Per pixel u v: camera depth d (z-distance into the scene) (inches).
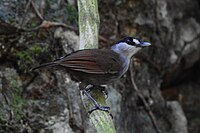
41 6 488.1
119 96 492.7
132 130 514.9
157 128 538.6
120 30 540.1
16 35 468.4
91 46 380.2
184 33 603.8
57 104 456.4
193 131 616.1
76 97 463.2
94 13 384.2
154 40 563.8
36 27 479.2
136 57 546.0
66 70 378.6
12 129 427.2
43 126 442.6
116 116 480.7
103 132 331.9
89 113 347.9
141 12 558.6
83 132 454.0
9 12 468.8
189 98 634.8
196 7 627.2
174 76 614.9
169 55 584.7
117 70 386.0
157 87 564.7
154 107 551.5
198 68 645.9
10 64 461.7
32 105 449.7
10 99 438.9
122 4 548.7
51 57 477.1
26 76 462.9
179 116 571.2
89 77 376.5
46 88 462.3
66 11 500.1
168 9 585.3
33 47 471.2
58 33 486.6
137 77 542.0
